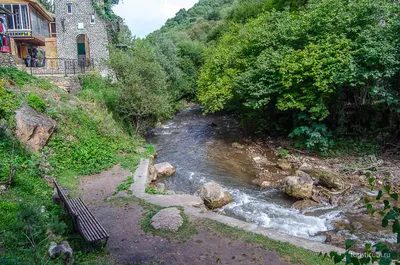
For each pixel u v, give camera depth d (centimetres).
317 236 830
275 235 726
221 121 2638
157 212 823
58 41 2730
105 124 1567
